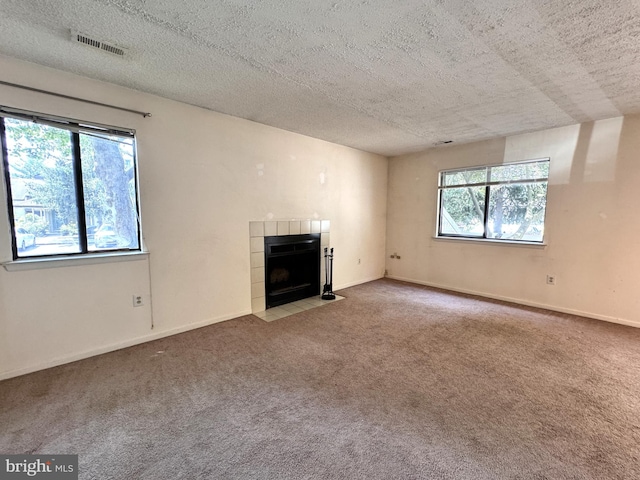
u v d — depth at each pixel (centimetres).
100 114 249
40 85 222
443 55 204
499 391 206
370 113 321
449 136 411
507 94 268
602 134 337
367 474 139
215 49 198
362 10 158
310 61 213
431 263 507
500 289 429
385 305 402
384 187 555
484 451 153
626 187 326
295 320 346
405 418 179
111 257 260
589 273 354
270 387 211
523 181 401
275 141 378
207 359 252
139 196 276
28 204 229
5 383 213
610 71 222
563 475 139
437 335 302
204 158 315
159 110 281
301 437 163
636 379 221
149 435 164
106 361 247
